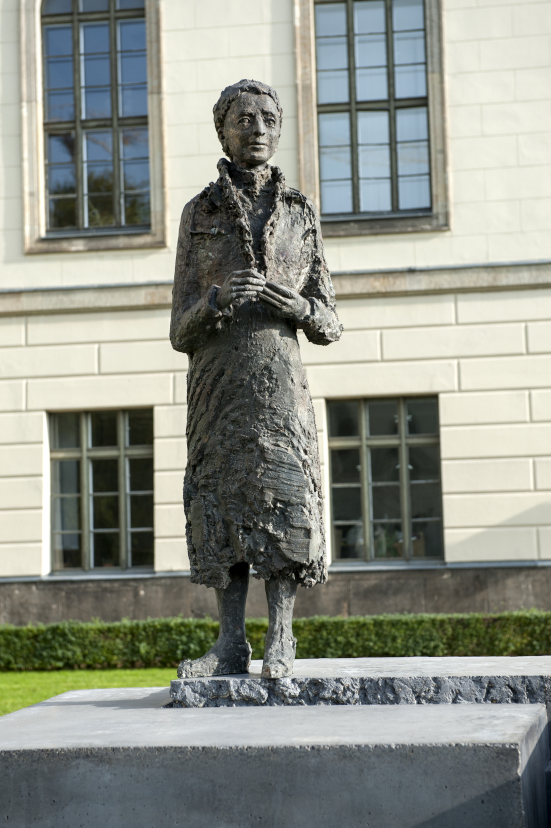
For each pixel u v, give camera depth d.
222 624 4.54
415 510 14.60
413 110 15.20
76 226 15.61
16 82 15.53
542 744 3.71
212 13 15.21
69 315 14.99
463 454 14.19
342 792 3.14
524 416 14.15
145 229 15.45
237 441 4.38
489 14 14.80
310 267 4.74
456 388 14.30
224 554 4.41
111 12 15.80
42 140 15.61
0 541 14.72
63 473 15.13
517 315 14.30
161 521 14.53
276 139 4.73
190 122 15.16
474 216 14.59
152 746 3.27
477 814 3.07
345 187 15.16
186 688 4.19
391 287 14.42
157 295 14.80
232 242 4.55
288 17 15.07
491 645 12.30
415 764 3.12
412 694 4.05
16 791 3.32
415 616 12.62
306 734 3.34
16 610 14.51
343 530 14.68
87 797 3.28
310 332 4.56
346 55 15.34
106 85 15.77
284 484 4.33
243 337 4.41
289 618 4.39
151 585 14.38
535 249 14.43
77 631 13.29
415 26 15.27
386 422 14.73
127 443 15.09
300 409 4.43
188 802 3.22
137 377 14.83
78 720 3.93
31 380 14.95
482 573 13.89
